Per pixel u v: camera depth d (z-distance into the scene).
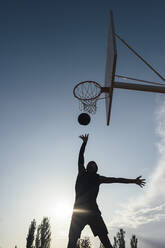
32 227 41.72
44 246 41.41
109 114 7.01
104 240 2.62
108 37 7.36
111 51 6.25
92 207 2.70
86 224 2.65
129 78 7.22
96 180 2.89
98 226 2.63
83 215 2.63
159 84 7.27
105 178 2.96
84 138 3.14
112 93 6.44
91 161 3.08
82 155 3.04
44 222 44.56
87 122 4.35
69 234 2.58
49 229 44.00
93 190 2.80
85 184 2.82
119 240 45.44
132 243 44.53
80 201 2.72
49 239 42.69
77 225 2.60
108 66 7.12
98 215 2.68
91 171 2.97
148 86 7.01
